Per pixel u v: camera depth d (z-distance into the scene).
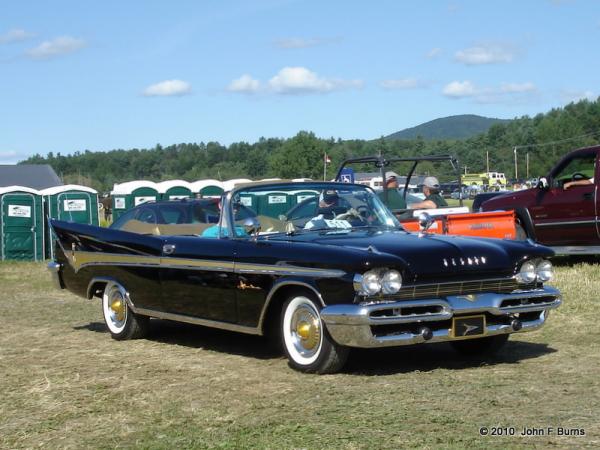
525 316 6.27
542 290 6.26
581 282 10.69
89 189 20.64
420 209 12.23
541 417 4.80
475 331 5.94
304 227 6.80
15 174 42.38
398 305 5.63
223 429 4.81
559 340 7.27
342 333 5.69
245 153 113.56
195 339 7.98
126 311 8.00
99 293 8.53
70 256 8.62
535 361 6.41
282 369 6.34
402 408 5.07
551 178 13.07
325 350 5.92
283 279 6.10
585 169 12.73
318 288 5.85
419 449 4.28
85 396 5.77
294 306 6.18
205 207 8.70
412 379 5.85
